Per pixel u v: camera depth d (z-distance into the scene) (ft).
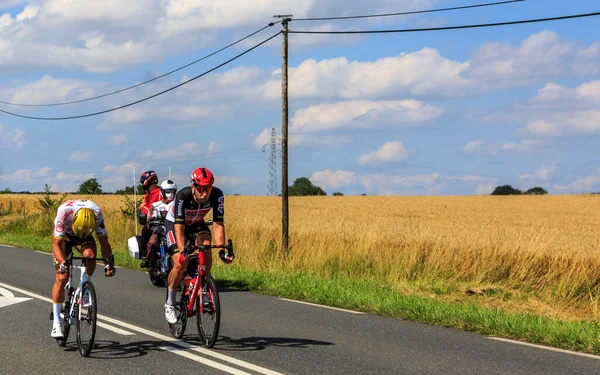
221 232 22.91
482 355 21.70
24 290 35.86
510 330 25.53
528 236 54.49
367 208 202.49
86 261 21.70
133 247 38.60
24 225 92.68
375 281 43.37
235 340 23.79
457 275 45.78
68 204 21.61
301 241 55.62
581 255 47.67
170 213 24.45
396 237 60.64
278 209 176.14
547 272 45.14
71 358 20.80
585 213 177.17
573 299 39.34
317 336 24.72
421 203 238.07
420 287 41.83
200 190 21.90
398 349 22.52
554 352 22.25
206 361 20.43
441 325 27.45
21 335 24.23
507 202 242.37
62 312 22.58
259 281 40.06
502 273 46.11
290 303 33.19
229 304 32.73
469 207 209.87
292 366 19.92
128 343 23.06
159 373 19.03
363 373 19.20
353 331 25.84
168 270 36.32
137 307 30.86
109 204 153.48
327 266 47.83
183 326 23.47
